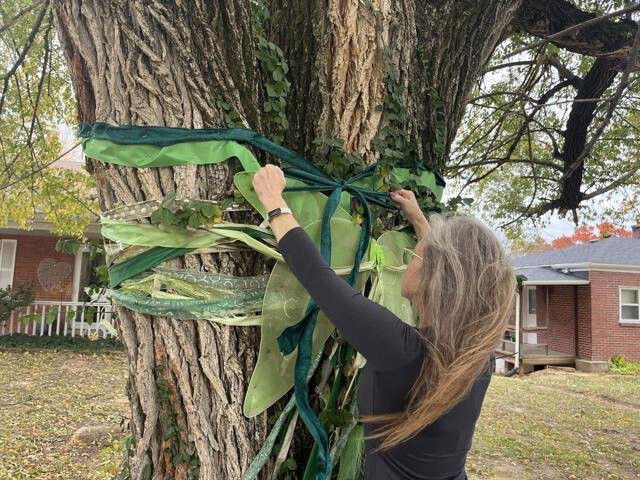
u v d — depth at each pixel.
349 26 1.97
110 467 4.51
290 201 1.76
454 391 1.21
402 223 2.09
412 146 2.10
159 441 1.66
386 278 1.96
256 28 1.99
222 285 1.65
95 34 1.62
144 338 1.64
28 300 12.69
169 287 1.62
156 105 1.62
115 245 1.63
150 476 1.66
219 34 1.76
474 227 1.34
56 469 5.45
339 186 1.82
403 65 2.08
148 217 1.60
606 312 16.12
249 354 1.71
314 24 2.03
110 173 1.62
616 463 6.67
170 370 1.63
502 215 7.64
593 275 16.17
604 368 15.74
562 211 5.57
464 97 2.52
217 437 1.64
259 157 1.79
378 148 1.98
